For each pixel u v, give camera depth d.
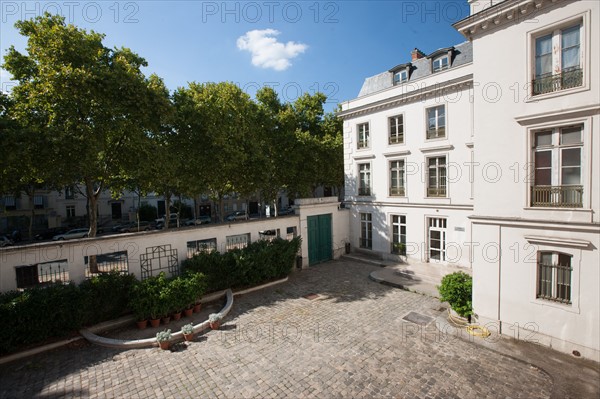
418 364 7.04
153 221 38.34
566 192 7.32
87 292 8.47
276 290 12.56
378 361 7.18
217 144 15.33
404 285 12.64
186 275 10.35
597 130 6.78
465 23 8.55
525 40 7.71
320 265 16.64
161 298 8.97
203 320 9.51
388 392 6.08
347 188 19.31
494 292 8.47
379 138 17.33
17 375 6.83
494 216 8.39
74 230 31.42
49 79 10.41
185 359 7.37
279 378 6.56
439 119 14.91
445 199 14.61
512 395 5.94
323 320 9.55
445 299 9.57
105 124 11.67
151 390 6.23
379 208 17.55
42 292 8.01
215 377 6.64
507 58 8.02
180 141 15.77
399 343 8.02
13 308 7.36
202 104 15.38
